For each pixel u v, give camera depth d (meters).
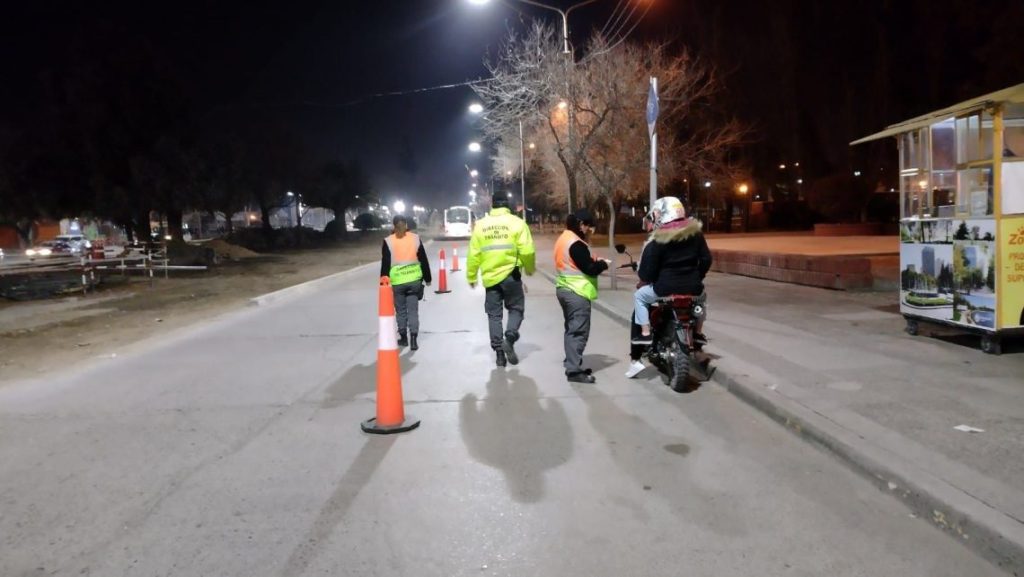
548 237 51.97
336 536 4.36
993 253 7.72
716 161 32.75
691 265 7.39
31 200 31.52
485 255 8.57
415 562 4.04
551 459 5.59
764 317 10.89
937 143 8.64
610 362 9.02
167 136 33.19
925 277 8.77
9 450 6.05
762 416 6.55
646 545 4.18
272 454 5.83
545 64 19.83
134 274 27.30
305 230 57.69
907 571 3.84
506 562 4.02
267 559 4.09
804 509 4.61
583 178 22.83
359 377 8.53
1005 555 3.85
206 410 7.18
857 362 7.81
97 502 4.93
